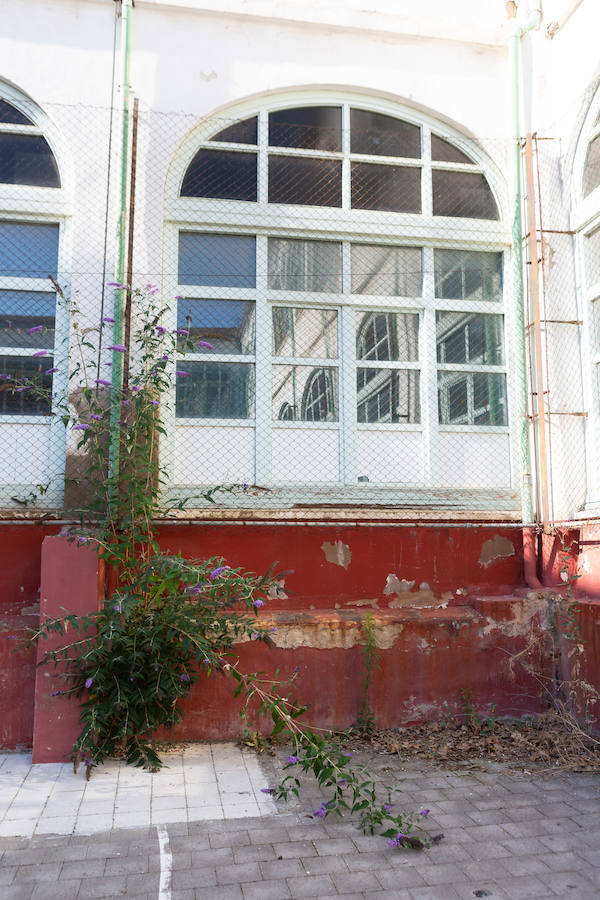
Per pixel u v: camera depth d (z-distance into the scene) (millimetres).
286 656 4992
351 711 5035
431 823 3633
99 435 4945
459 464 5949
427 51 6219
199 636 4426
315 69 6000
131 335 5391
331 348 5914
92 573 4602
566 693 5195
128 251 5430
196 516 5262
